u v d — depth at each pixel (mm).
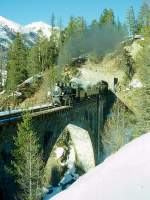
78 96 53781
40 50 118125
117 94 88250
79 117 53906
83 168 63062
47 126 38719
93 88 72125
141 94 51062
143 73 52094
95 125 66000
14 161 31297
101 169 8727
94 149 63688
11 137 30562
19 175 31391
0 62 120375
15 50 95250
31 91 87250
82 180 8445
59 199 7758
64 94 47656
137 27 126250
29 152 30281
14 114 33469
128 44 112938
